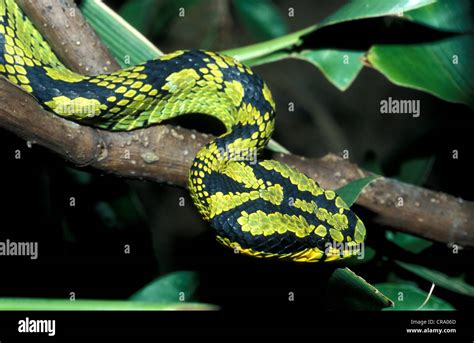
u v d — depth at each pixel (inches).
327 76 162.4
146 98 135.1
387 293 147.8
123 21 140.2
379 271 171.6
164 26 266.7
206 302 142.3
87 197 167.5
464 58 153.3
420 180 189.8
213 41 312.7
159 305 99.0
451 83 154.3
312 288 135.3
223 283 142.8
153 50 144.2
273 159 154.7
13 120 117.1
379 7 132.8
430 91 154.1
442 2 154.4
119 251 168.6
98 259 168.2
